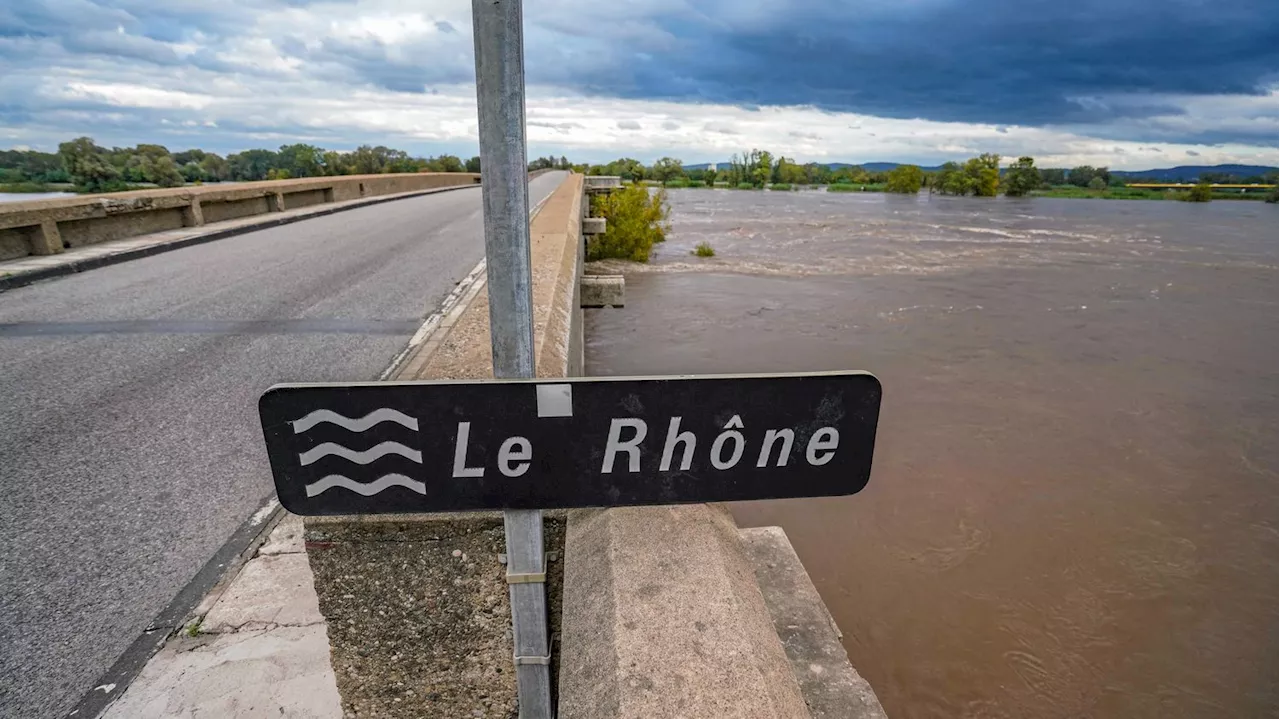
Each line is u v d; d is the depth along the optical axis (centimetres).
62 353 543
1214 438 825
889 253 2527
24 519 314
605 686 124
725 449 115
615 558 154
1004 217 5047
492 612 154
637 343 1157
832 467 118
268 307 693
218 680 224
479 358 310
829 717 202
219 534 304
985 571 552
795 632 236
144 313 668
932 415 879
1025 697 435
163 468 362
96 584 270
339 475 113
